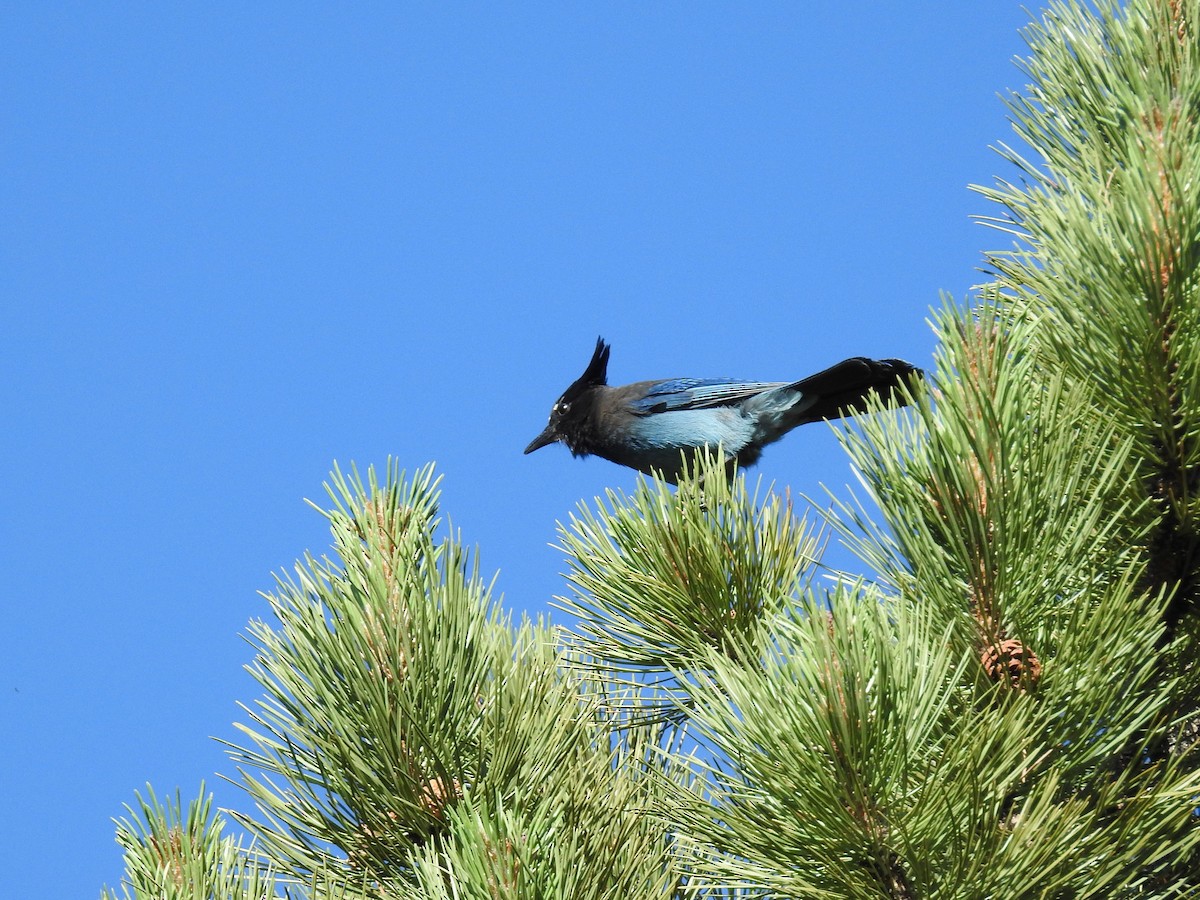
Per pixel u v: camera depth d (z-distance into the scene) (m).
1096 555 5.94
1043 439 5.80
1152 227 6.02
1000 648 5.61
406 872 6.15
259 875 5.62
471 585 6.70
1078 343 6.18
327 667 6.39
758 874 5.20
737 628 6.96
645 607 7.21
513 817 5.38
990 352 5.89
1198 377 5.88
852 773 4.95
